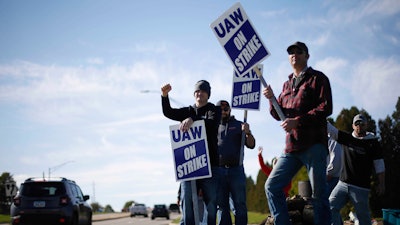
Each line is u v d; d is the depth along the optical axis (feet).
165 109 26.17
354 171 28.32
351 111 112.06
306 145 20.18
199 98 26.35
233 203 33.01
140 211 225.15
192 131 25.30
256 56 22.13
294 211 31.35
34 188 59.77
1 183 205.57
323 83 20.62
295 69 21.66
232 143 32.14
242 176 32.19
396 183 98.94
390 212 28.40
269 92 21.24
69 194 60.75
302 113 20.92
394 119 110.01
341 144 28.60
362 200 28.43
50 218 58.75
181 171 25.14
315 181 20.24
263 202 165.68
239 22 22.61
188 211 25.39
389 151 104.58
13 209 59.21
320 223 20.29
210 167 24.89
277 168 20.95
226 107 32.58
